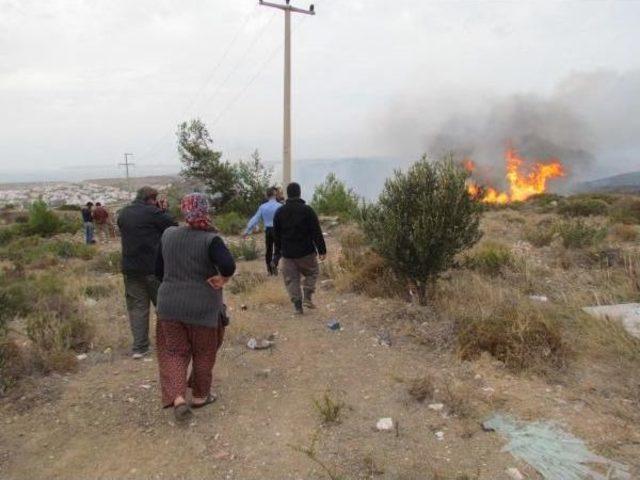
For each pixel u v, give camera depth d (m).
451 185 6.36
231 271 4.02
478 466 3.32
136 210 5.41
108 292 8.59
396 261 6.46
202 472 3.39
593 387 4.38
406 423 3.92
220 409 4.23
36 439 3.82
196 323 4.02
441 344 5.40
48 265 12.75
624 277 7.42
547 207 21.12
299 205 6.60
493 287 7.10
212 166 24.56
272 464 3.45
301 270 6.80
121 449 3.68
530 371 4.67
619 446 3.49
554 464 3.30
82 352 5.62
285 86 21.94
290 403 4.32
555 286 7.42
